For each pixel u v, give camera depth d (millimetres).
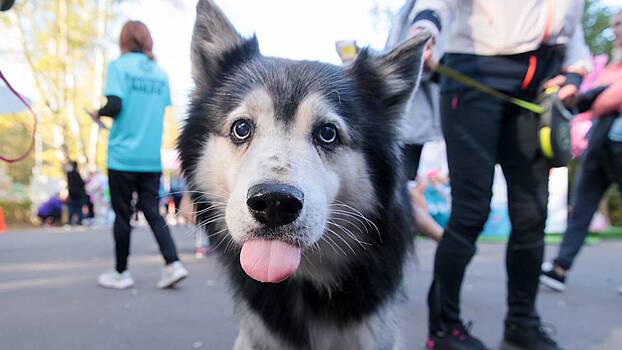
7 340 2963
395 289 2207
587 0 13023
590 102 2803
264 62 2262
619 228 10695
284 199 1622
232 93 2154
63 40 19391
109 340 2973
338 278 2105
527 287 2764
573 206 4598
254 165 1774
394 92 2301
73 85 20234
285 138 1917
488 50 2598
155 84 4293
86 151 22984
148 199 4324
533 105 2596
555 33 2525
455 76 2557
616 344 2979
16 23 18484
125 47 4332
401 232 2264
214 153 2119
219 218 2178
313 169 1839
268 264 1669
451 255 2693
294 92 2045
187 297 4082
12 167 24172
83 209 15742
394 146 2268
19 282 4738
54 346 2859
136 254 6824
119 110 4055
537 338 2740
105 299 4012
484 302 4023
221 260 2258
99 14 19906
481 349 2703
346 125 2072
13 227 16125
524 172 2686
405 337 3064
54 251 7266
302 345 2125
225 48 2373
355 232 2115
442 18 2480
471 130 2613
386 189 2203
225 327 3248
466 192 2650
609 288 4688
